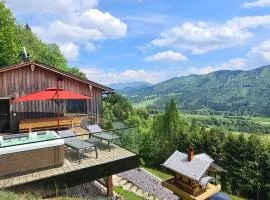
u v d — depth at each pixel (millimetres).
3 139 12398
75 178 11914
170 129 48438
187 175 12680
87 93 21422
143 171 33156
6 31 39125
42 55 55969
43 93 15648
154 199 20656
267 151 39781
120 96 77812
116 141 15352
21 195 9648
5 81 18172
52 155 11953
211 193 13172
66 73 20219
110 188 15336
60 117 18672
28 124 16828
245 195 40406
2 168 10750
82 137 16516
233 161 40844
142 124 60719
